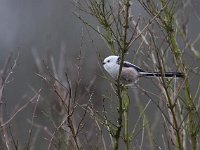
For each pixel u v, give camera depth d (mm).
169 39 11547
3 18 31781
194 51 12555
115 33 11648
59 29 29703
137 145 11508
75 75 12219
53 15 30875
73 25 29656
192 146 11359
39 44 28453
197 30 19188
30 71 22594
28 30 30922
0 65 24906
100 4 11797
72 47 26594
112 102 11680
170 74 11555
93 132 11430
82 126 10578
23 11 32312
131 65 12445
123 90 11773
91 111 10797
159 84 11594
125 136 11359
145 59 12562
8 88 21688
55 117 11930
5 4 32625
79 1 12305
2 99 11273
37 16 31734
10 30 30875
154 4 11648
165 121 11570
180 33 12617
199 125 11320
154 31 11945
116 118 11367
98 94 12367
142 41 11938
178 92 10820
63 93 11617
